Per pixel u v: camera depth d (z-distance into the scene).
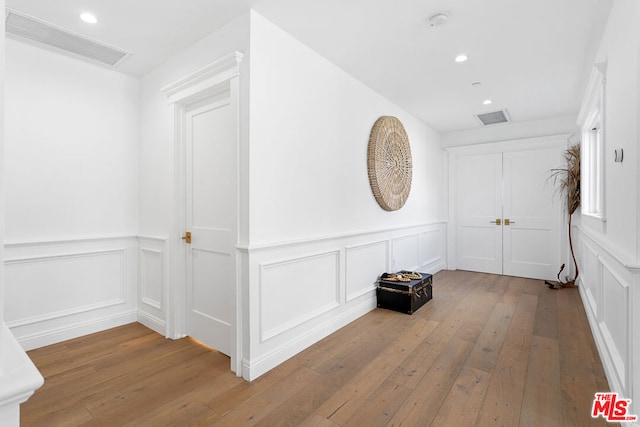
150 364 2.21
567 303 3.48
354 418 1.64
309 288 2.54
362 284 3.21
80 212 2.71
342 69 2.92
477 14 2.12
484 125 4.86
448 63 2.82
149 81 2.91
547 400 1.77
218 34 2.26
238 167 2.11
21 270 2.42
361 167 3.21
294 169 2.39
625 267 1.58
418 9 2.07
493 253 4.98
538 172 4.60
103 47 2.50
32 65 2.46
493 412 1.68
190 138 2.63
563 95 3.60
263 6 2.03
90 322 2.76
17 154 2.40
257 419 1.64
